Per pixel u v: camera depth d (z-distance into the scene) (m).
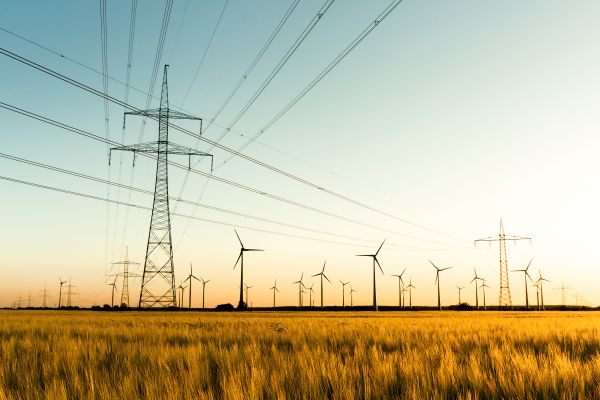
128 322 43.03
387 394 10.00
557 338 22.94
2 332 28.55
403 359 13.88
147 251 72.31
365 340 22.03
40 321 44.88
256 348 17.50
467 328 32.62
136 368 12.70
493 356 14.41
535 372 11.20
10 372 12.93
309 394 9.95
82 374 12.61
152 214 69.88
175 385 10.20
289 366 12.46
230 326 35.84
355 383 10.73
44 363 13.95
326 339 23.41
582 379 10.56
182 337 24.91
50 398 9.83
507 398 9.76
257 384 10.27
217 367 13.59
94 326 35.06
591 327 33.28
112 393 10.10
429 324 39.59
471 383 10.70
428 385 10.49
